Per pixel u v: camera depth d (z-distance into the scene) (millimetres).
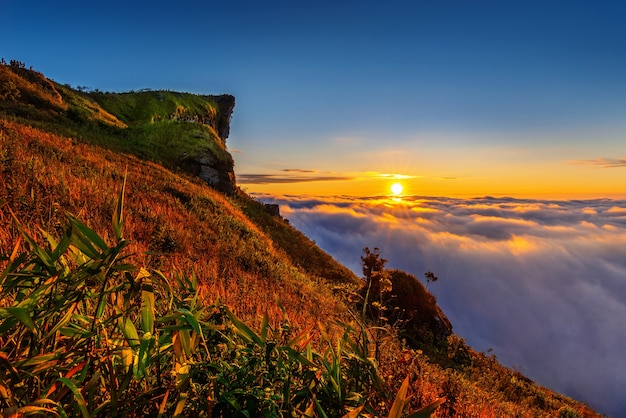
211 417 1049
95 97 54344
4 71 26344
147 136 27922
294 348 1379
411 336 12383
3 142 9367
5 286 999
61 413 882
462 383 5605
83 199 7828
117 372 1088
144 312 1081
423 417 902
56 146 13078
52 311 995
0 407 867
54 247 1089
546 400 12617
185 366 1104
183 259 6680
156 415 1054
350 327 1448
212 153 28844
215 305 1432
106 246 1040
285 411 1086
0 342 1030
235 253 10680
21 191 4953
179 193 15797
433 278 7816
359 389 1312
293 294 9523
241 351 1238
